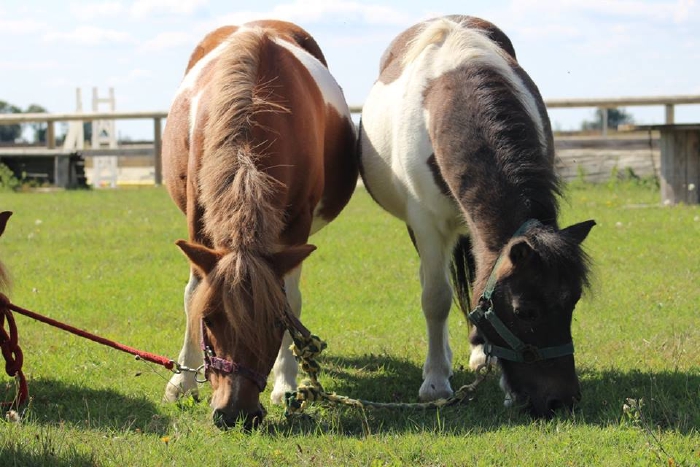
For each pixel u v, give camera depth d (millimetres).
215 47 5781
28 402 4762
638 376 5121
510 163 4449
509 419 4391
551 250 4055
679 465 3621
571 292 4102
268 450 3928
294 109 4918
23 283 8188
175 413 4660
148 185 20766
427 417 4523
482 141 4590
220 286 3809
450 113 4828
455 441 4043
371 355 5926
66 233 11211
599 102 15664
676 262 8484
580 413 4371
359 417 4539
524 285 4152
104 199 15328
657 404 4523
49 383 5219
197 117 4793
